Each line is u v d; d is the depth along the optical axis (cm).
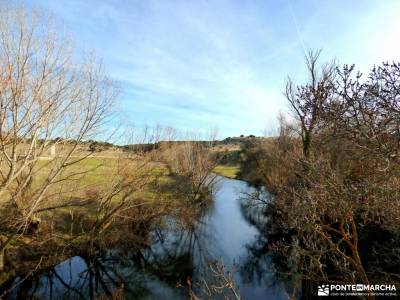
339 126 382
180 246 1684
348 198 438
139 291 1163
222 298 848
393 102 343
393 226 479
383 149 352
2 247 986
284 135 2344
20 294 1045
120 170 1279
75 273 1229
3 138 745
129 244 1458
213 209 2616
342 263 732
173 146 2153
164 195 1739
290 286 1127
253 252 1595
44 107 784
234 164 4281
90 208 1566
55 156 924
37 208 1027
